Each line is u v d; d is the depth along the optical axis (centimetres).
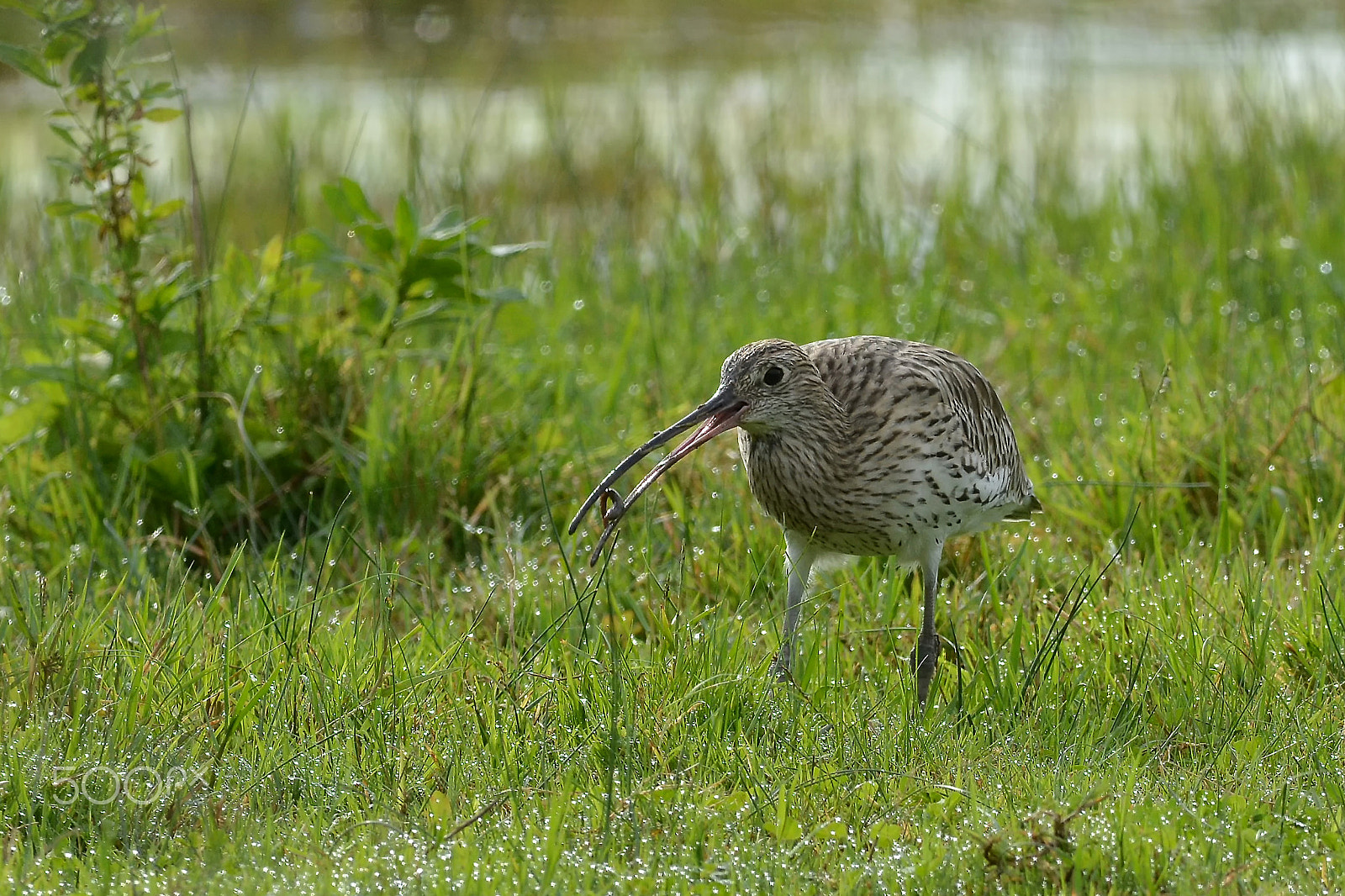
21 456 1145
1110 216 1778
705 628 900
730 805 726
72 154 1978
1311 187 1786
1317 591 934
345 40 3078
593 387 1308
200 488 1123
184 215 1296
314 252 1206
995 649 913
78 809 732
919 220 1855
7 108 2517
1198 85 2417
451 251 1215
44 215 1644
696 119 2377
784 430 952
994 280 1625
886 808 731
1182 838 692
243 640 892
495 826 709
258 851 689
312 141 2172
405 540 1068
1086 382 1320
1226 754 780
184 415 1158
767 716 831
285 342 1211
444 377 1195
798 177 2073
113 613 932
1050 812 697
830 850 696
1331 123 1980
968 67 2770
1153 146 2131
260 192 2064
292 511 1129
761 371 933
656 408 1260
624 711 804
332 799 744
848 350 984
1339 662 867
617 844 697
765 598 996
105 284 1143
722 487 1130
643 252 1827
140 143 1220
